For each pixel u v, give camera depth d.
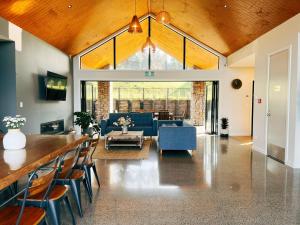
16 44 5.07
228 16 5.93
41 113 6.27
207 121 9.91
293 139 4.64
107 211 2.76
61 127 7.71
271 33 5.52
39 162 1.90
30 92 5.68
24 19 5.01
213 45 8.45
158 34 8.94
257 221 2.54
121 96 12.84
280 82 5.14
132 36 8.97
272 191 3.38
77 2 5.37
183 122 7.11
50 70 6.85
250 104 9.01
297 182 3.76
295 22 4.59
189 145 5.69
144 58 8.98
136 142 6.98
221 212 2.74
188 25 7.92
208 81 9.30
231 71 8.90
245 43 6.98
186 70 8.93
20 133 2.36
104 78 8.91
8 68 5.05
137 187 3.53
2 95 5.07
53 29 6.06
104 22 7.34
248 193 3.31
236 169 4.48
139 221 2.53
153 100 12.95
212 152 5.99
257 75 6.27
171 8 7.10
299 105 4.55
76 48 8.24
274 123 5.38
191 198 3.14
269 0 4.52
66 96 8.12
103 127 7.62
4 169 1.63
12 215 1.79
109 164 4.79
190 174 4.16
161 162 4.96
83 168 3.00
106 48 8.92
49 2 4.84
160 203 2.98
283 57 5.02
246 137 8.55
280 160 5.11
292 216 2.65
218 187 3.54
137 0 6.82
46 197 1.99
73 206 2.89
